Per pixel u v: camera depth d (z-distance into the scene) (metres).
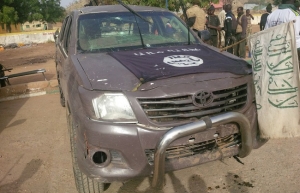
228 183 3.40
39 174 3.85
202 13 8.88
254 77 3.60
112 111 2.83
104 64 3.38
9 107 6.66
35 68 12.73
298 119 3.45
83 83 3.02
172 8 14.62
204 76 3.00
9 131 5.27
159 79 2.90
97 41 4.12
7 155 4.39
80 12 4.60
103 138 2.78
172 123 2.82
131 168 2.82
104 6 4.91
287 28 3.34
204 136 2.95
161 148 2.65
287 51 3.36
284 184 3.30
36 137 4.95
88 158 2.85
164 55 3.61
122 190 3.39
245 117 2.92
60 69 4.92
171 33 4.45
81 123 2.89
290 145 4.07
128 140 2.77
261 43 3.61
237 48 9.19
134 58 3.52
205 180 3.48
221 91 3.01
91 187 3.15
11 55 18.17
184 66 3.20
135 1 14.15
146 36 4.27
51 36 24.20
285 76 3.38
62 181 3.66
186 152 2.97
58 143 4.68
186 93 2.85
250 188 3.29
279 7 5.06
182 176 3.58
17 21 36.81
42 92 7.52
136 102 2.81
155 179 2.79
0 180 3.76
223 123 2.81
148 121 2.79
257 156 3.87
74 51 3.98
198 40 4.45
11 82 9.81
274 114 3.45
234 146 3.15
